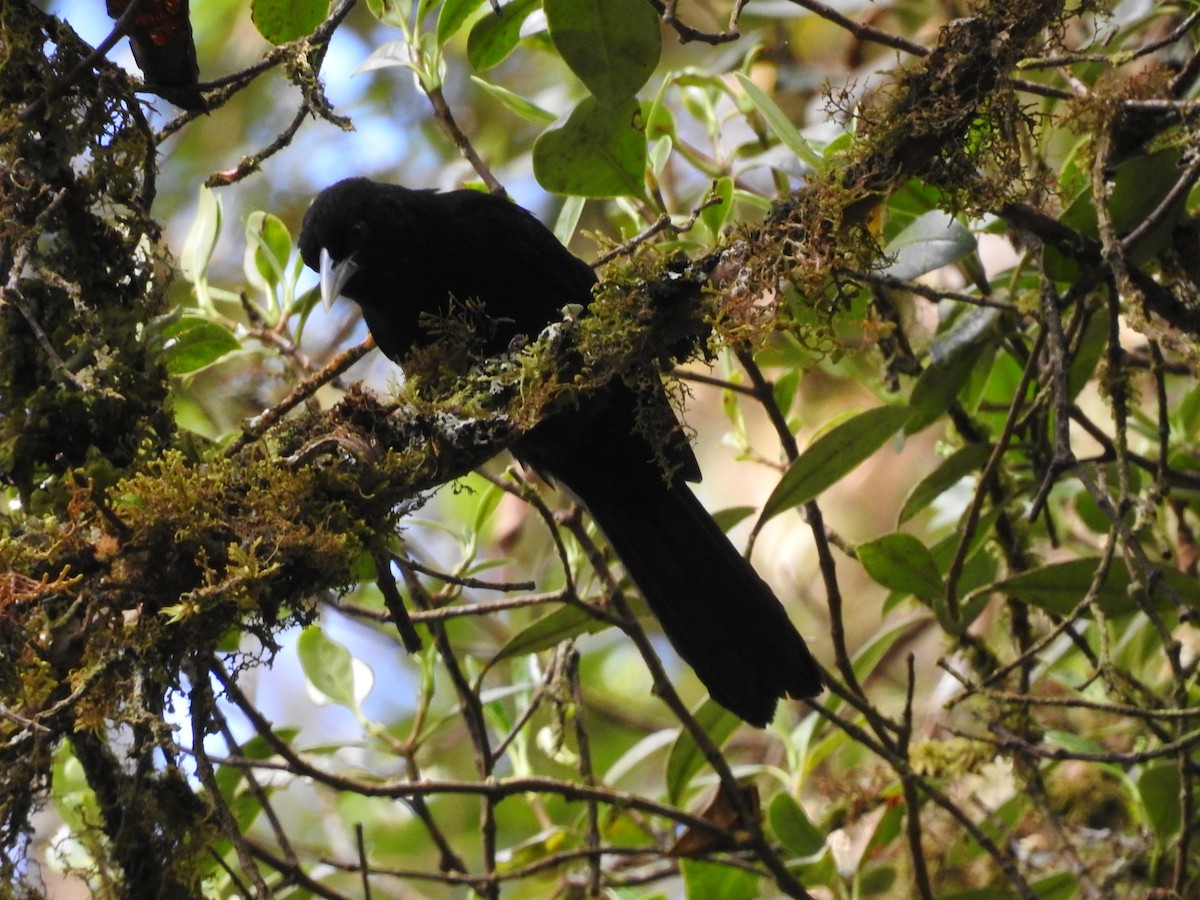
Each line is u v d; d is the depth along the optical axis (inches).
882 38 248.1
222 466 197.5
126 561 187.2
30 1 217.5
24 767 192.5
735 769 318.0
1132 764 274.5
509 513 423.8
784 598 487.8
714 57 400.2
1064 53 262.7
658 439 241.0
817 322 229.3
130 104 221.5
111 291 223.3
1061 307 253.1
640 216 309.3
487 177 304.8
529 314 312.5
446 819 430.0
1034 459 289.6
